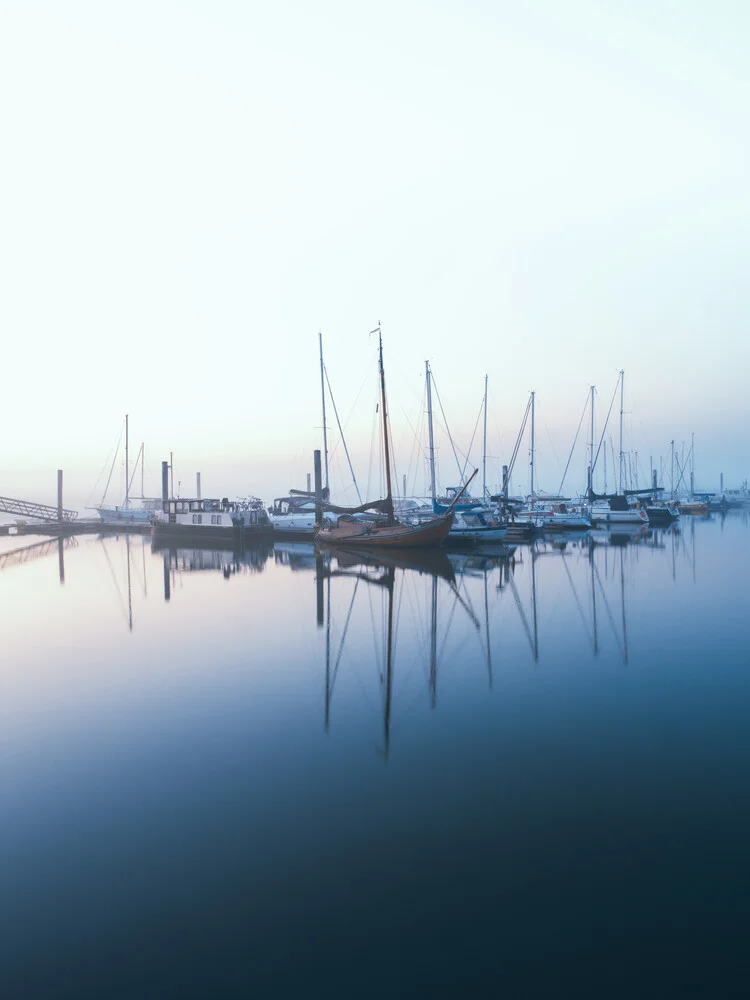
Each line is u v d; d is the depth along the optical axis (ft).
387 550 157.69
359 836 26.73
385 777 32.50
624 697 44.88
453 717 41.45
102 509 278.87
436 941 20.30
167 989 18.57
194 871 24.40
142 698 46.11
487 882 23.32
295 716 42.16
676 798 29.63
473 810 28.81
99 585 105.40
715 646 59.11
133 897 22.85
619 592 89.51
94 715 42.60
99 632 68.90
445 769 33.35
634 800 29.48
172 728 40.11
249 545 186.39
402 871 24.12
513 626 68.90
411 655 57.57
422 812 28.68
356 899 22.50
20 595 95.14
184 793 31.01
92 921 21.58
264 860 25.07
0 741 38.06
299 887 23.29
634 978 18.53
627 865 24.18
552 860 24.63
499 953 19.66
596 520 254.88
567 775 32.37
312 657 57.41
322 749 36.42
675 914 21.30
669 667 52.37
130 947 20.30
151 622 74.08
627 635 63.93
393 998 18.06
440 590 93.86
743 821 27.40
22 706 44.47
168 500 217.15
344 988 18.47
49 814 29.04
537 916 21.38
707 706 42.65
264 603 85.61
